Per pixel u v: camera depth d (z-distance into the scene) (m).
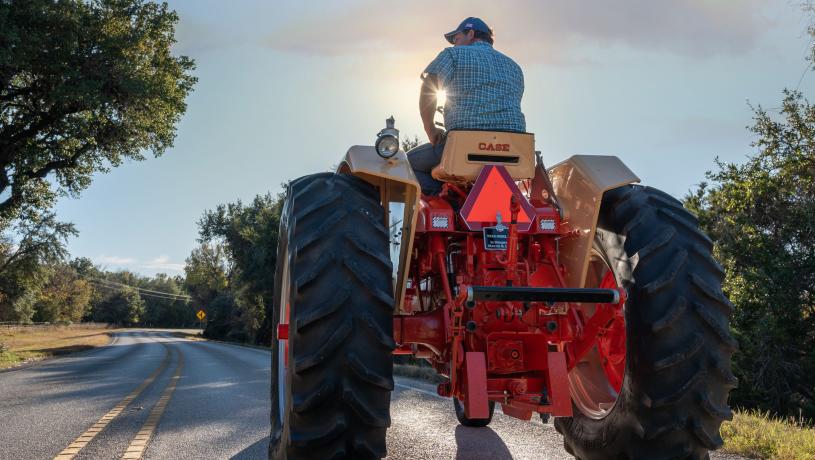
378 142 3.13
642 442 2.99
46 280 44.31
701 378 2.88
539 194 3.70
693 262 3.08
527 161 3.42
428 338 3.31
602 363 3.72
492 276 3.36
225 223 70.12
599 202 3.29
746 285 18.81
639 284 3.02
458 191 3.58
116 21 26.44
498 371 3.24
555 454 4.39
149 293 185.12
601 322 3.27
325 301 2.72
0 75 24.52
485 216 3.29
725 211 21.94
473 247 3.44
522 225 3.32
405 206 3.24
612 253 3.37
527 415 3.57
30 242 40.66
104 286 165.50
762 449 4.25
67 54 24.73
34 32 23.05
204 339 74.50
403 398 7.67
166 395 9.23
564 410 3.05
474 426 5.54
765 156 20.75
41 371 16.77
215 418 6.65
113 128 28.22
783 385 18.61
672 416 2.91
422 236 3.67
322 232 2.88
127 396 9.18
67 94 23.92
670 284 2.98
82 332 95.56
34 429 6.06
